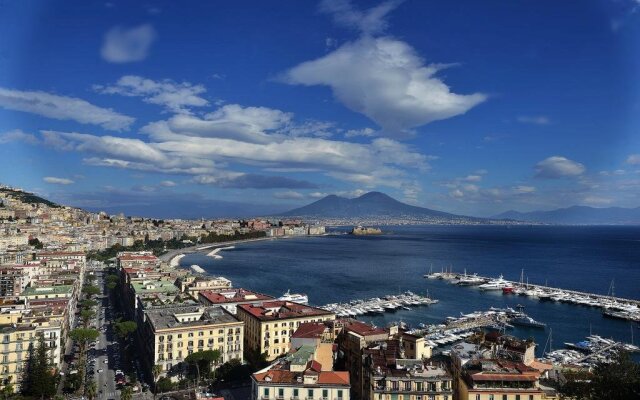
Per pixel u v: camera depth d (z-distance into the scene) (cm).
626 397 11944
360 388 16450
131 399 18175
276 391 14538
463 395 13988
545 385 14212
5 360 19600
